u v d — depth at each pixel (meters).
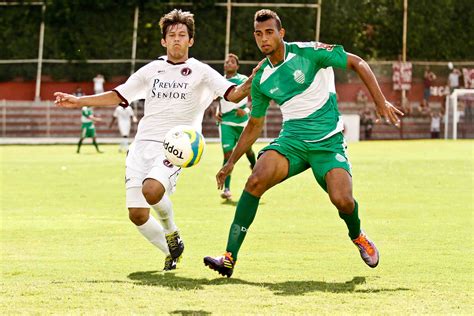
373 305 13.71
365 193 33.34
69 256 19.55
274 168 16.42
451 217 26.17
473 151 62.72
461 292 14.87
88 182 39.88
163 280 16.27
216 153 62.75
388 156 56.53
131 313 13.13
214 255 19.58
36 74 95.56
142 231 17.94
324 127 16.56
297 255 19.28
